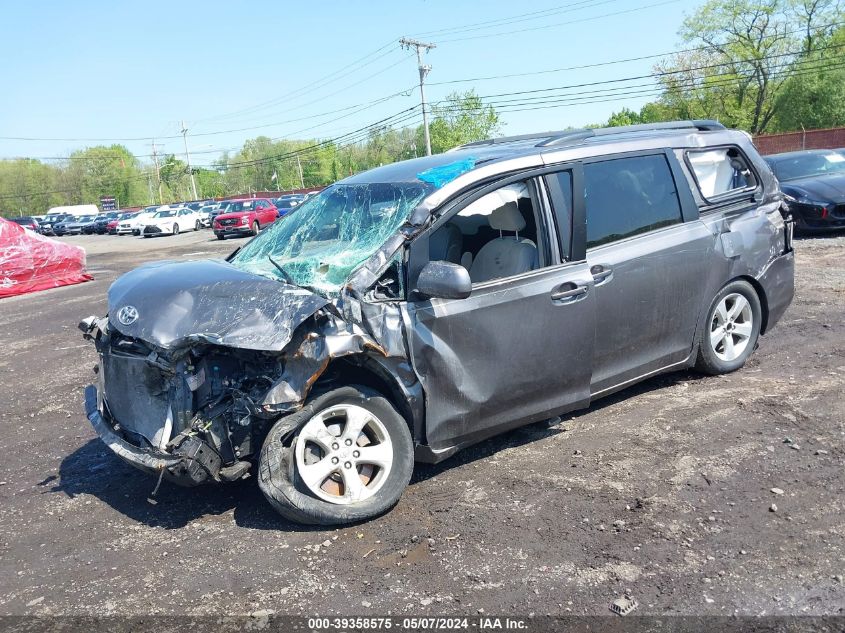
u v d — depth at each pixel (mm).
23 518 4145
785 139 39062
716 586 2975
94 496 4379
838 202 11938
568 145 4586
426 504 3871
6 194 104250
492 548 3387
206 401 3627
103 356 4094
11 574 3518
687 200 5035
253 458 3717
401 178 4418
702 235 5035
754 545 3244
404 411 3912
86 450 5250
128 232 45531
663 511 3598
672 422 4703
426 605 2996
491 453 4492
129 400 3891
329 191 4895
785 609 2811
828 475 3826
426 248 3893
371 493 3727
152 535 3789
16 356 8773
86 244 39750
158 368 3678
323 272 3945
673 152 5059
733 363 5512
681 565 3135
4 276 15992
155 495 4293
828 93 48000
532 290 4164
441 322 3885
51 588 3357
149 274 4164
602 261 4461
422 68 46031
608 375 4629
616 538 3387
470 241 4133
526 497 3863
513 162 4254
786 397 4965
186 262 4520
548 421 4723
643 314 4707
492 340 4051
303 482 3625
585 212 4445
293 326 3473
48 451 5285
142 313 3701
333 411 3674
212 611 3064
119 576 3410
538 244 4285
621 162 4750
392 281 3848
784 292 5738
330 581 3215
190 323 3578
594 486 3922
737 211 5375
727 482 3842
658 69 53688
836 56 47844
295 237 4574
